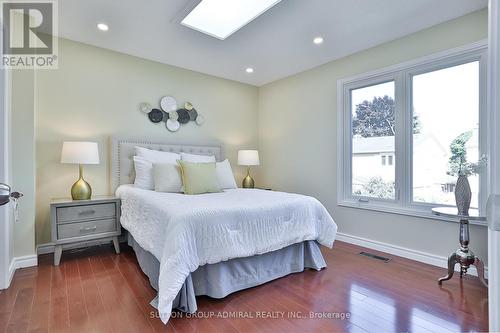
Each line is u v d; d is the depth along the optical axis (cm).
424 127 274
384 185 306
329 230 254
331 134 354
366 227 317
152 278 206
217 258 185
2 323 160
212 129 417
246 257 209
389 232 296
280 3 226
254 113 468
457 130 251
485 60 232
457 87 251
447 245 252
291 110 411
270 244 213
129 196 269
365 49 316
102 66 319
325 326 161
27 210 248
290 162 413
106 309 177
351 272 243
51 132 288
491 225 79
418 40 272
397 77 292
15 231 243
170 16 248
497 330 80
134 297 193
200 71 396
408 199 283
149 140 355
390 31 273
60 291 201
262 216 212
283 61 355
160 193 269
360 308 182
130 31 276
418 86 279
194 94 396
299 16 246
